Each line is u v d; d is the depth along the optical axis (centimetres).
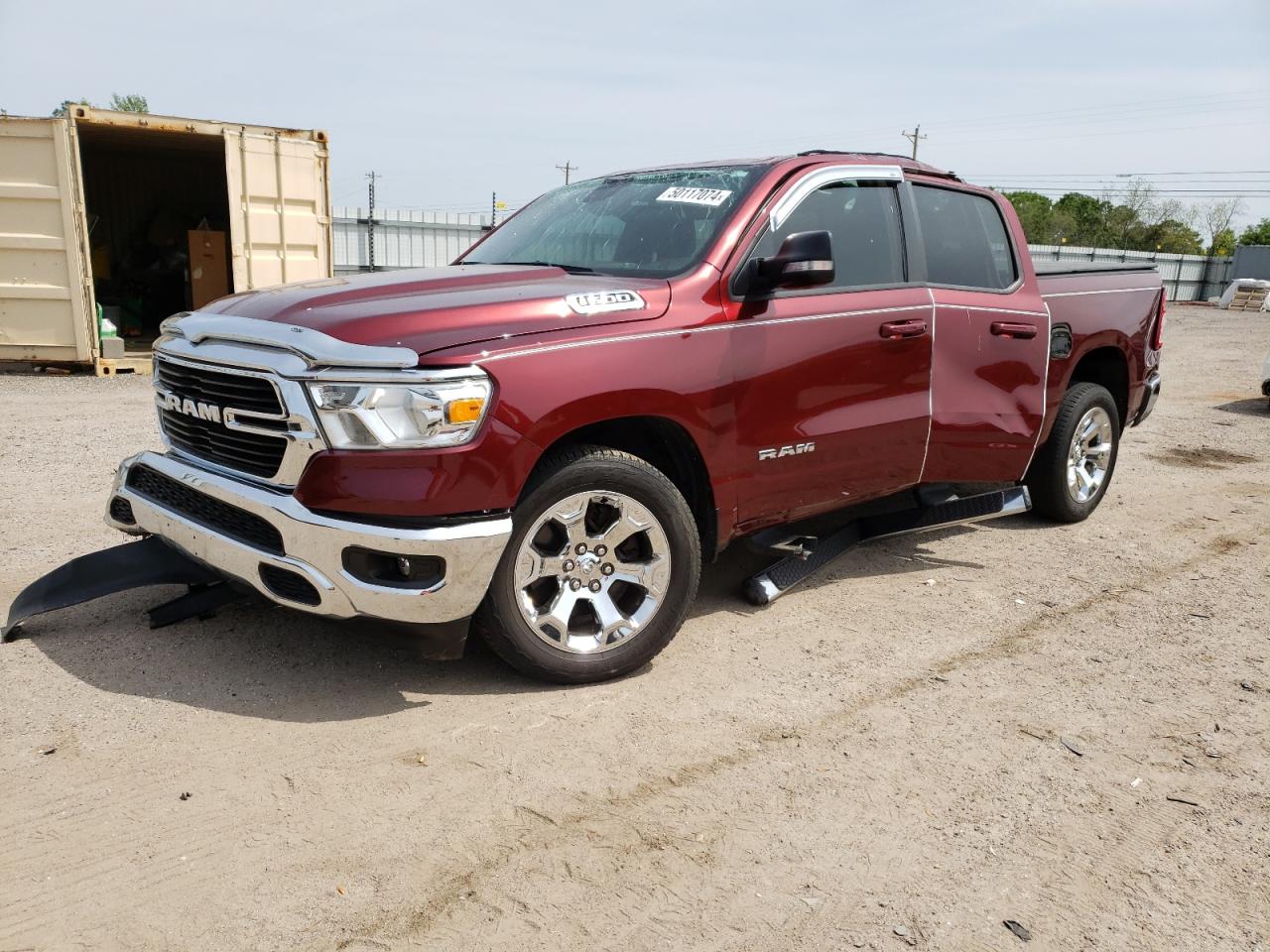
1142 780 311
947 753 323
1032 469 578
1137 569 519
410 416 304
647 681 365
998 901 251
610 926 236
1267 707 364
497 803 284
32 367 1172
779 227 400
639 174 472
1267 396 1095
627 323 347
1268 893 258
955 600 464
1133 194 6788
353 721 327
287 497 312
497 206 2722
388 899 243
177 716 325
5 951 221
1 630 375
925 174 472
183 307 1552
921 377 443
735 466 381
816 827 279
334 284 378
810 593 468
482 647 388
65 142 1079
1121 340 581
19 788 281
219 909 237
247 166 1191
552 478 331
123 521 399
